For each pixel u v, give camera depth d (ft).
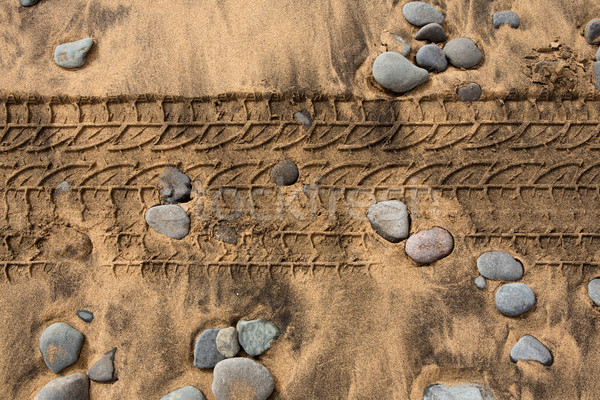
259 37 6.81
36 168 6.44
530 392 5.83
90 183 6.42
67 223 6.33
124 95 6.52
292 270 6.23
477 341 6.00
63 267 6.25
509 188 6.39
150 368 5.94
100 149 6.49
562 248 6.26
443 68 6.73
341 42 6.82
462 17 7.00
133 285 6.18
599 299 6.06
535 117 6.60
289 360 5.95
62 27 6.94
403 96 6.63
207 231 6.31
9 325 6.07
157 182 6.40
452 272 6.21
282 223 6.33
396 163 6.45
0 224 6.32
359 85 6.67
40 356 5.99
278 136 6.53
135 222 6.33
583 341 6.01
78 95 6.51
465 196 6.40
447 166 6.46
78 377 5.86
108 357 5.96
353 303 6.12
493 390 5.85
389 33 6.89
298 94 6.56
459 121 6.57
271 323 6.05
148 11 6.95
